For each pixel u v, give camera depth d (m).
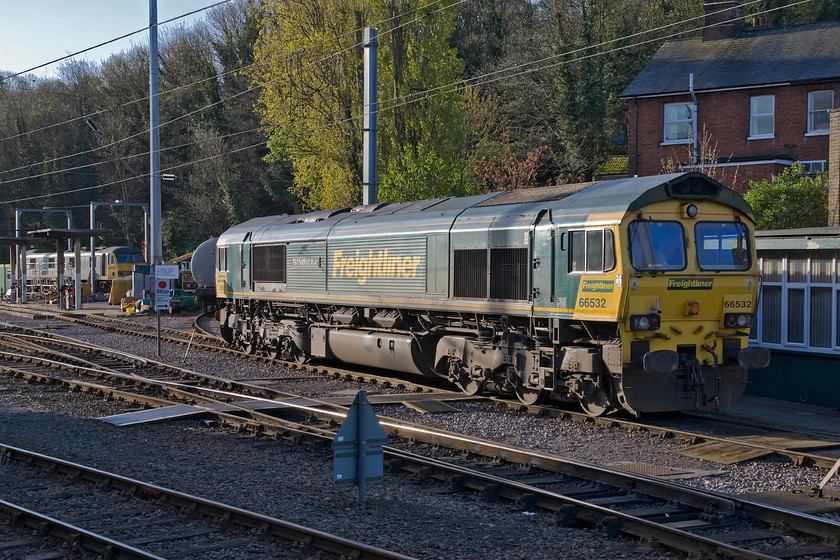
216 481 9.20
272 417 12.27
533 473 9.49
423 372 16.19
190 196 59.06
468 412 13.46
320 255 18.50
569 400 13.14
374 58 22.41
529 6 56.22
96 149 64.44
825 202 20.03
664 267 11.95
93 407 13.99
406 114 32.34
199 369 18.73
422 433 11.05
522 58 46.00
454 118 33.44
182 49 65.31
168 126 65.25
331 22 32.88
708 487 9.02
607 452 10.70
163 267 20.72
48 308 40.59
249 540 7.18
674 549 6.93
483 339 14.54
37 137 69.88
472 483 8.89
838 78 26.48
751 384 15.50
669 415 13.39
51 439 11.48
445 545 7.05
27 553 6.91
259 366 19.62
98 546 6.88
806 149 27.30
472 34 54.88
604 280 11.91
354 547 6.61
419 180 27.25
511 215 13.70
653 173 29.84
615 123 42.53
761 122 28.22
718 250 12.50
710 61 30.02
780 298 15.15
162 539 7.18
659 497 8.41
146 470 9.70
